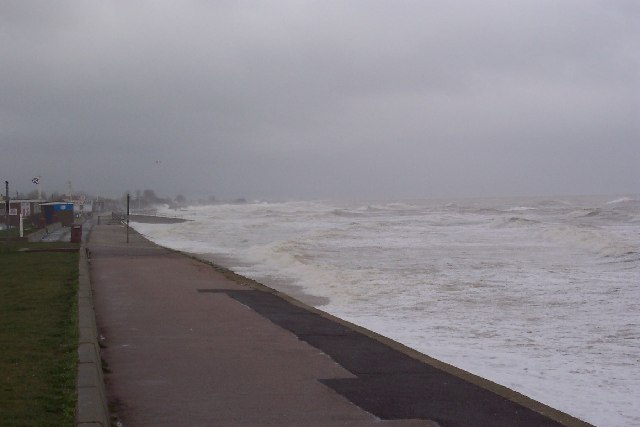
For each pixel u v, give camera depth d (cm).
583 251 3209
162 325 1145
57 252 2719
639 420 780
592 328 1391
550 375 998
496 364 1069
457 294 1886
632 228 4831
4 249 2833
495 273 2384
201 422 625
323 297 1866
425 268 2558
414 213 9262
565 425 629
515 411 670
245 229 5591
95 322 1147
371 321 1471
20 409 597
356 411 666
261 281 2223
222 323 1170
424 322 1458
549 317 1523
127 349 950
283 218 7919
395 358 903
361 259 2934
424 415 655
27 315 1133
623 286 2030
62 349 855
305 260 2772
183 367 844
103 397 668
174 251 2862
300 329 1117
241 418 638
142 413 651
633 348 1190
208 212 11556
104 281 1789
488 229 5047
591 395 889
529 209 9912
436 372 827
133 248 3031
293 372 823
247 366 852
